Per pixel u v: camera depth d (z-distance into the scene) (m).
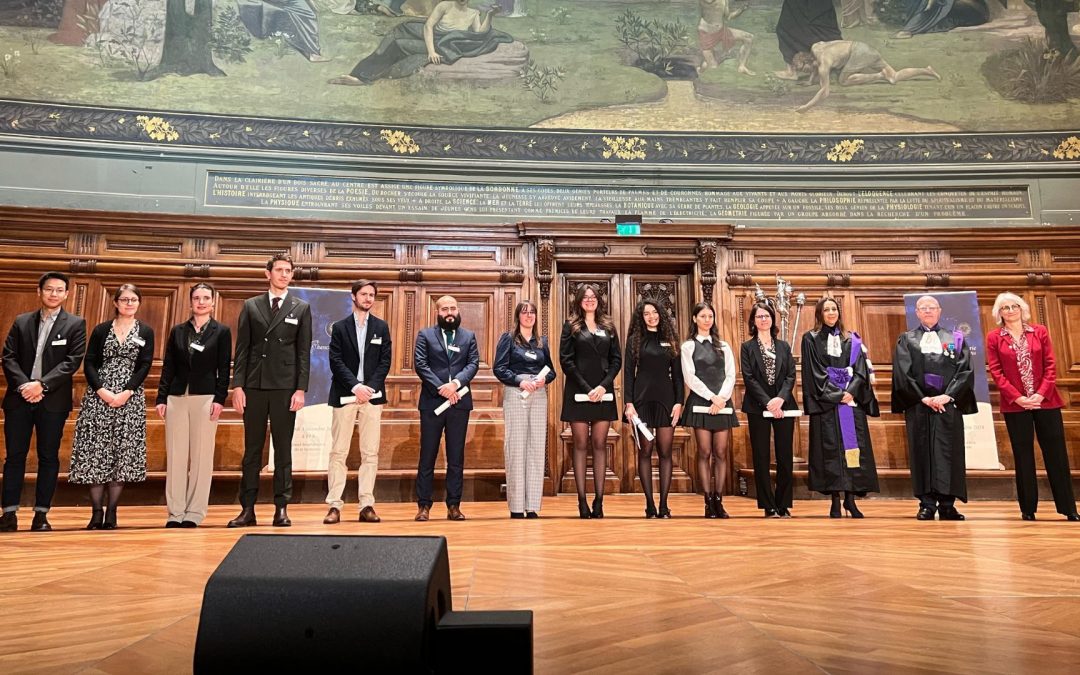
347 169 7.73
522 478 4.69
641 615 1.36
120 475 4.09
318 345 6.55
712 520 4.37
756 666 0.96
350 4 8.12
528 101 8.17
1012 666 0.96
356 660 0.73
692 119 8.24
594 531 3.49
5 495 3.96
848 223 8.01
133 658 1.03
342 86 7.92
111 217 6.82
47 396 4.11
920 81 8.36
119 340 4.29
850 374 4.84
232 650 0.74
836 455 4.73
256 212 7.47
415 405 6.84
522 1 8.41
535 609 1.43
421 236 7.30
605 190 8.00
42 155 7.17
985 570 2.04
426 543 0.84
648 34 8.45
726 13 8.55
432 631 0.76
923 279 7.46
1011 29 8.45
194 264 6.91
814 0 8.57
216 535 3.48
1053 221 7.96
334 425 4.43
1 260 6.55
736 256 7.60
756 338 5.07
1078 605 1.47
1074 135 8.14
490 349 7.14
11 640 1.16
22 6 7.41
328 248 7.20
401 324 7.08
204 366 4.35
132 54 7.57
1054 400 4.42
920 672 0.92
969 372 4.47
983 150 8.13
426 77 8.08
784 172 8.10
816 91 8.38
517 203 7.89
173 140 7.46
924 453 4.50
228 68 7.75
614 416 4.79
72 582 1.87
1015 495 6.71
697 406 4.77
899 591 1.66
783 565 2.15
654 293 7.71
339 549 0.82
